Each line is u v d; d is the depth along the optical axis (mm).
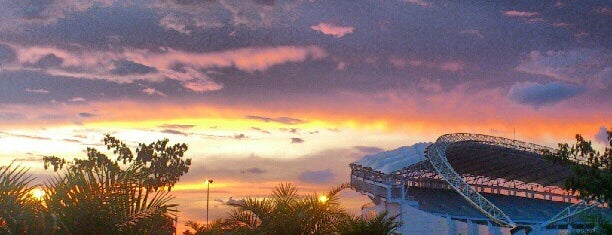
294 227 19438
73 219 8930
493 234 117375
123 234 9125
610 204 69062
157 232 9516
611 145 70188
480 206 129625
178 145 115500
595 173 69062
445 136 144875
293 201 20094
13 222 8492
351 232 30078
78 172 9156
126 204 9242
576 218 116188
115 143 113875
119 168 9492
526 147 155500
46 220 8727
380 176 131875
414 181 147125
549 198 182750
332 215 20438
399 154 140750
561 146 72875
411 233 119750
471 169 168875
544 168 161500
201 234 16328
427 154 136875
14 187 8648
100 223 9008
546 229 121312
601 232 31203
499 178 174625
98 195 9125
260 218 19562
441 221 115750
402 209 122625
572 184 70688
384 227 31312
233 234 18047
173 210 9508
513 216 149125
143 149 113688
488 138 154750
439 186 162750
